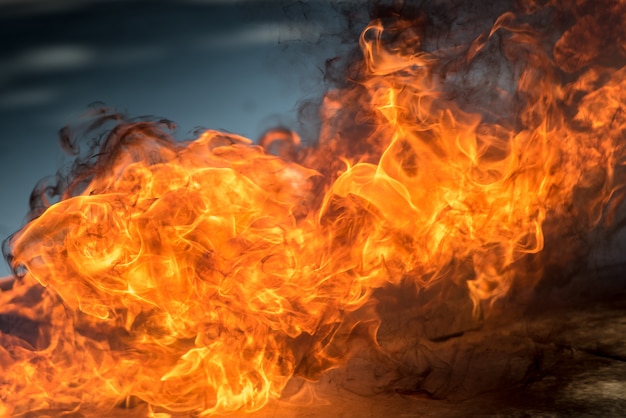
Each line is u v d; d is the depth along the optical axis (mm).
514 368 5000
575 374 4906
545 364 5023
